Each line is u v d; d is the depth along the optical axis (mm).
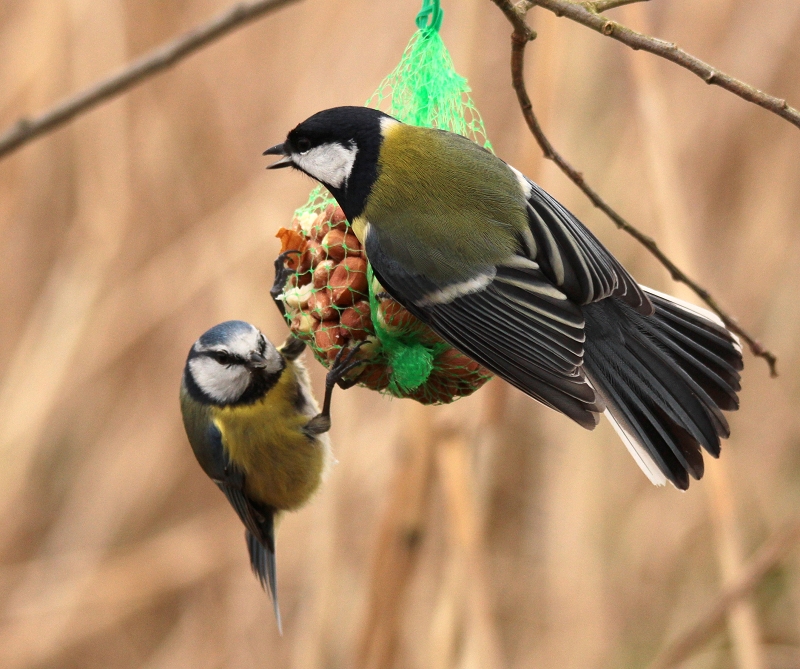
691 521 10570
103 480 11305
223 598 10984
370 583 8539
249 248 10547
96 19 10789
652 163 8414
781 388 11281
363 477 9562
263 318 10414
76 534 11156
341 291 6430
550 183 10367
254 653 10609
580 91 10469
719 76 5039
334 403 9602
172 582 10969
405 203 6094
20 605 10883
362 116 6316
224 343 7375
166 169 11148
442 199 6098
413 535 8484
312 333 6633
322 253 6672
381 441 9641
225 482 7820
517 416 10922
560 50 8820
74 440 11359
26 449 10539
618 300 6234
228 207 10914
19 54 10945
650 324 6301
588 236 6277
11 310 11328
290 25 11156
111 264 10875
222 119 11273
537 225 6105
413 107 7176
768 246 11117
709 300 6414
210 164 11227
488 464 8742
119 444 11320
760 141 11039
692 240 9078
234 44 11234
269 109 11156
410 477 8469
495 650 8117
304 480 7656
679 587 10398
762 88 10844
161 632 11273
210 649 10711
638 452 5988
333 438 9492
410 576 8508
